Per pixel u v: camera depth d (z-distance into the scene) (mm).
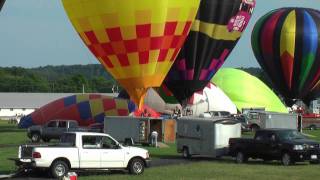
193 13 40344
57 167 21781
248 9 48750
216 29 47438
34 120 54781
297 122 55406
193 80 48375
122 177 22172
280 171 24844
